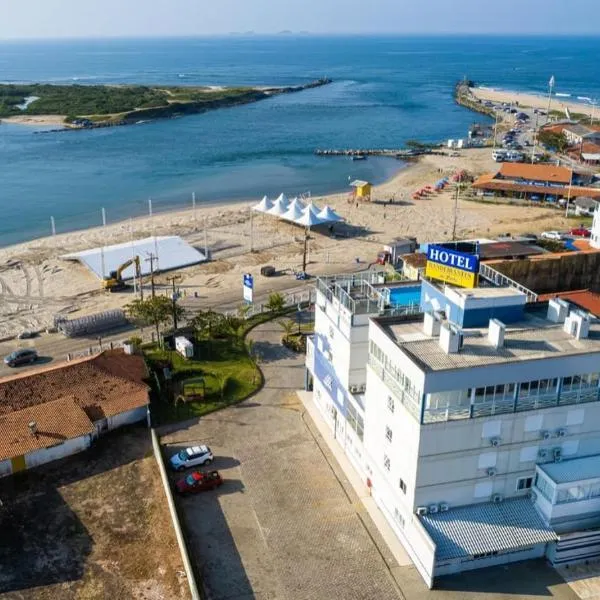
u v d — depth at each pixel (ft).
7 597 133.59
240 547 147.64
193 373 225.35
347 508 160.66
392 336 150.51
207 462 176.55
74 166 599.57
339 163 625.82
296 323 269.64
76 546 147.84
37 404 187.21
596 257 261.65
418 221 428.97
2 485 167.94
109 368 204.64
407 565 143.02
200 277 328.70
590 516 145.28
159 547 147.64
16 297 303.48
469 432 138.31
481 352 143.23
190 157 645.10
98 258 339.98
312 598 134.10
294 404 208.23
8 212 451.53
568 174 504.02
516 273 252.01
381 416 153.58
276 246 379.35
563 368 140.26
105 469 174.81
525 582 138.10
